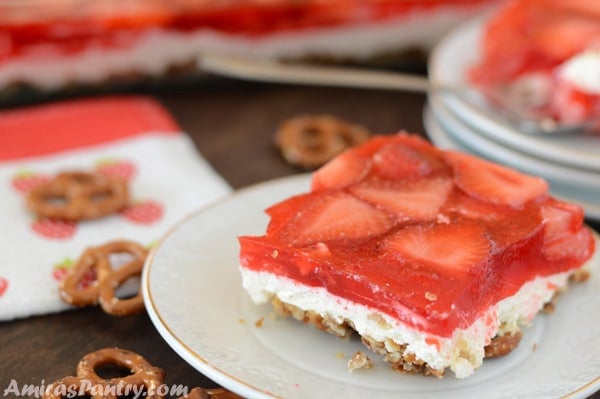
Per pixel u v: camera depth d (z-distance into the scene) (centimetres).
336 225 46
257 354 45
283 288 46
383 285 43
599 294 48
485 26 67
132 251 51
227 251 49
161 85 70
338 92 71
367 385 44
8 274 50
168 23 68
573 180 55
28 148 61
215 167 61
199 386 45
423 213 46
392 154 49
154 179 58
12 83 67
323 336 46
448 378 44
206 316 46
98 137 62
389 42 72
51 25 66
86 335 48
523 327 47
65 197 56
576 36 61
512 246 45
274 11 69
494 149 57
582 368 44
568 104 59
